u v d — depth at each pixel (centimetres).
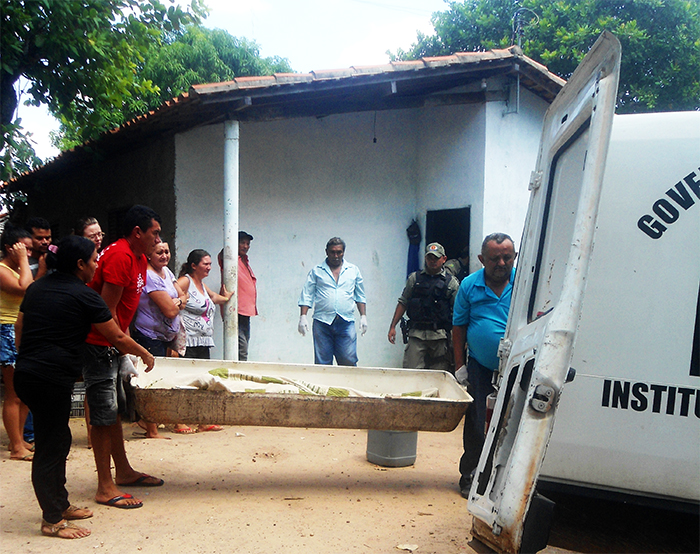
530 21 1391
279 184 810
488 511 236
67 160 941
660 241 268
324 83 679
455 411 425
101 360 378
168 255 552
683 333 260
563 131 297
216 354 761
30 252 532
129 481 428
